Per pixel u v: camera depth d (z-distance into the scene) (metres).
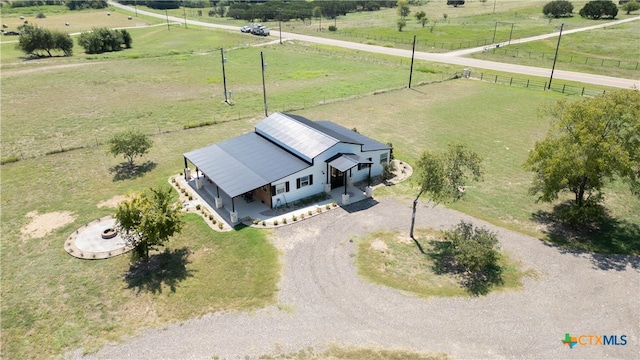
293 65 83.62
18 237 29.11
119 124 50.84
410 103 58.25
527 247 27.05
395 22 138.00
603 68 73.94
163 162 40.47
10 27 139.12
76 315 22.31
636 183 27.14
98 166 39.78
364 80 71.25
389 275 24.59
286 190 32.22
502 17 140.38
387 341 20.16
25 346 20.56
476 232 26.05
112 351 20.09
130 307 22.73
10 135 47.38
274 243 27.75
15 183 36.69
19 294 23.84
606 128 26.39
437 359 19.16
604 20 123.06
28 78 72.31
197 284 24.25
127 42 108.19
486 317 21.44
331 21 151.50
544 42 97.31
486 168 38.47
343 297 22.97
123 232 27.73
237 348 20.02
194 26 141.62
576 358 19.06
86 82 70.06
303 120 39.69
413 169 38.41
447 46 98.69
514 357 19.20
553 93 61.50
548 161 27.17
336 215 31.08
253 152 35.69
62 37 95.50
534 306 22.09
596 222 29.78
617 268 24.94
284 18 157.25
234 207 31.42
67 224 30.56
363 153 35.62
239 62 86.81
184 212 31.61
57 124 50.91
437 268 25.19
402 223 29.98
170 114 54.47
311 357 19.44
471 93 62.78
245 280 24.47
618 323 20.95
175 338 20.69
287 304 22.58
